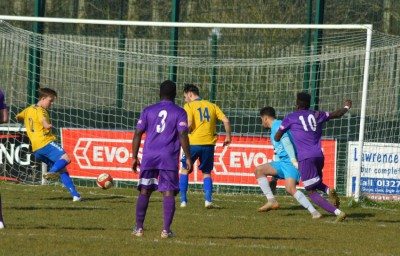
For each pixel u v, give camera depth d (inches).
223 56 2615.7
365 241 1395.2
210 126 1868.8
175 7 2449.6
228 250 1224.8
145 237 1326.3
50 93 1962.4
